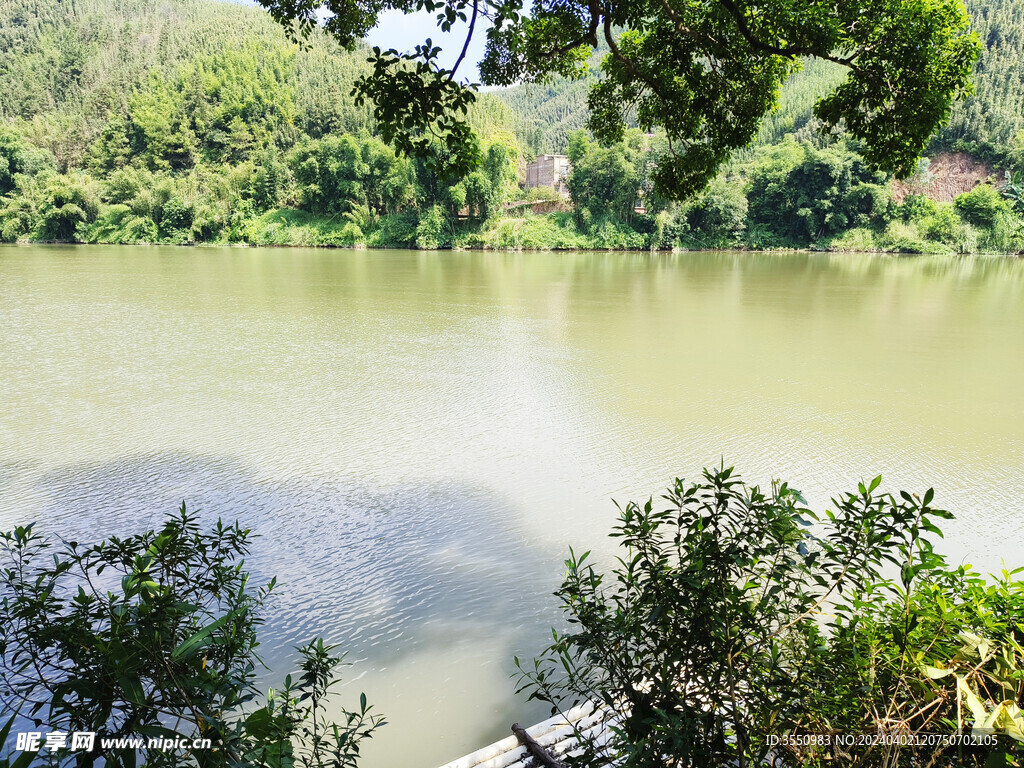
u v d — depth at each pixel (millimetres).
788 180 78562
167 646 2182
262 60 106812
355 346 19516
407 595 7219
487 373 16578
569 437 12031
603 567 7758
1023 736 1897
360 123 91688
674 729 2342
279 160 88625
